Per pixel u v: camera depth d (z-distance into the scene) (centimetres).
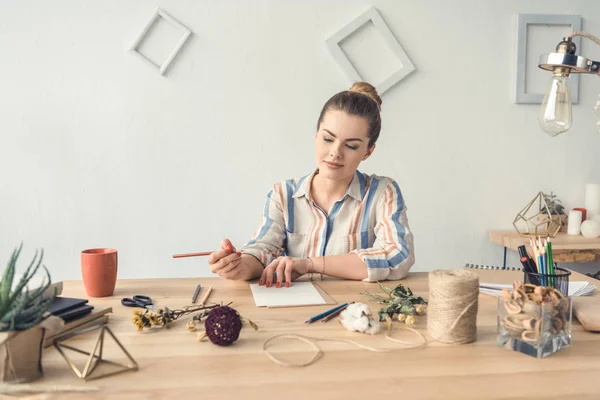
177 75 249
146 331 93
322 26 253
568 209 274
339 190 157
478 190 269
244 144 255
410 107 261
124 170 251
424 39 259
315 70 255
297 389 70
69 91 244
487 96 265
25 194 246
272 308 109
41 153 245
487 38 262
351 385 71
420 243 268
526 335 83
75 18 241
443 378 74
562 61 118
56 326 72
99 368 76
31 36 239
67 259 251
